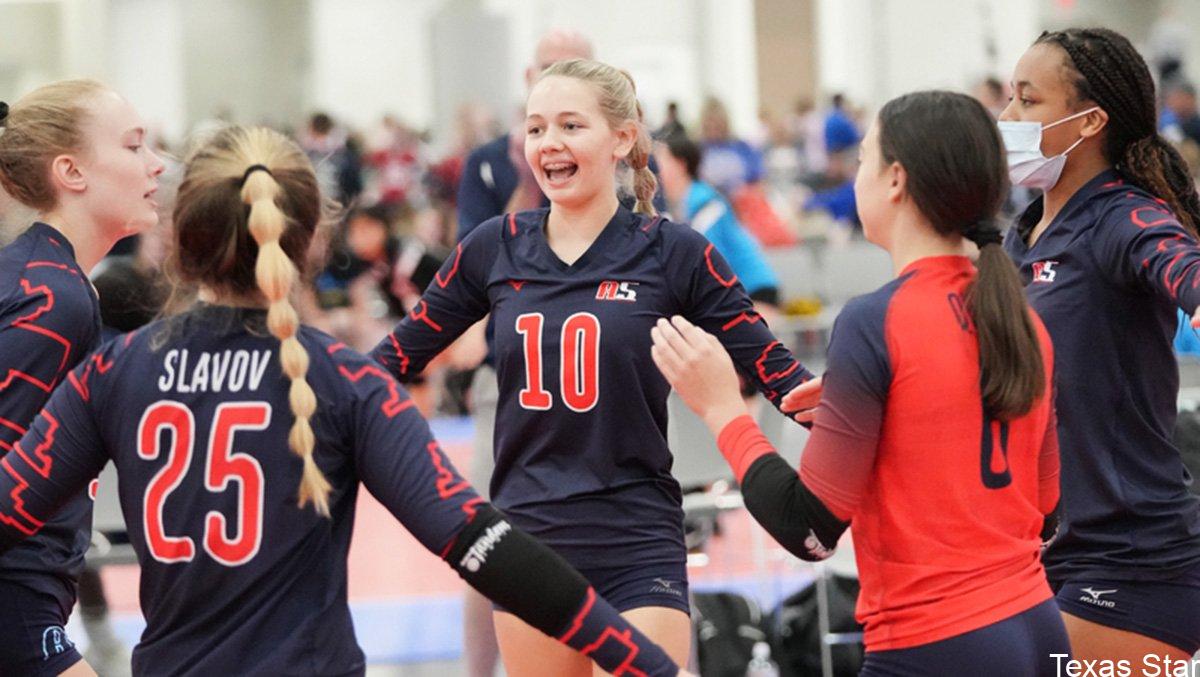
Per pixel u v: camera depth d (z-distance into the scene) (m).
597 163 3.22
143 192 3.20
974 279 2.55
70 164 3.12
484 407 4.74
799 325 11.15
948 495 2.51
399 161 18.86
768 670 5.06
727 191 14.53
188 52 23.42
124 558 5.02
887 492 2.54
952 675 2.49
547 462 3.24
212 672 2.27
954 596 2.51
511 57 22.34
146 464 2.31
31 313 2.91
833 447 2.48
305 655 2.27
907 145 2.55
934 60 21.64
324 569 2.31
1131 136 3.31
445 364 10.41
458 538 2.26
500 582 2.26
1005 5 21.11
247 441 2.29
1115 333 3.19
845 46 22.19
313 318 2.60
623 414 3.20
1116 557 3.20
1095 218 3.21
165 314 2.43
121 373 2.35
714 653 5.07
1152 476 3.21
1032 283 3.31
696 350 2.68
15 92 23.06
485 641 4.63
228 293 2.37
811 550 2.51
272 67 23.77
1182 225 3.26
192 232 2.33
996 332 2.49
